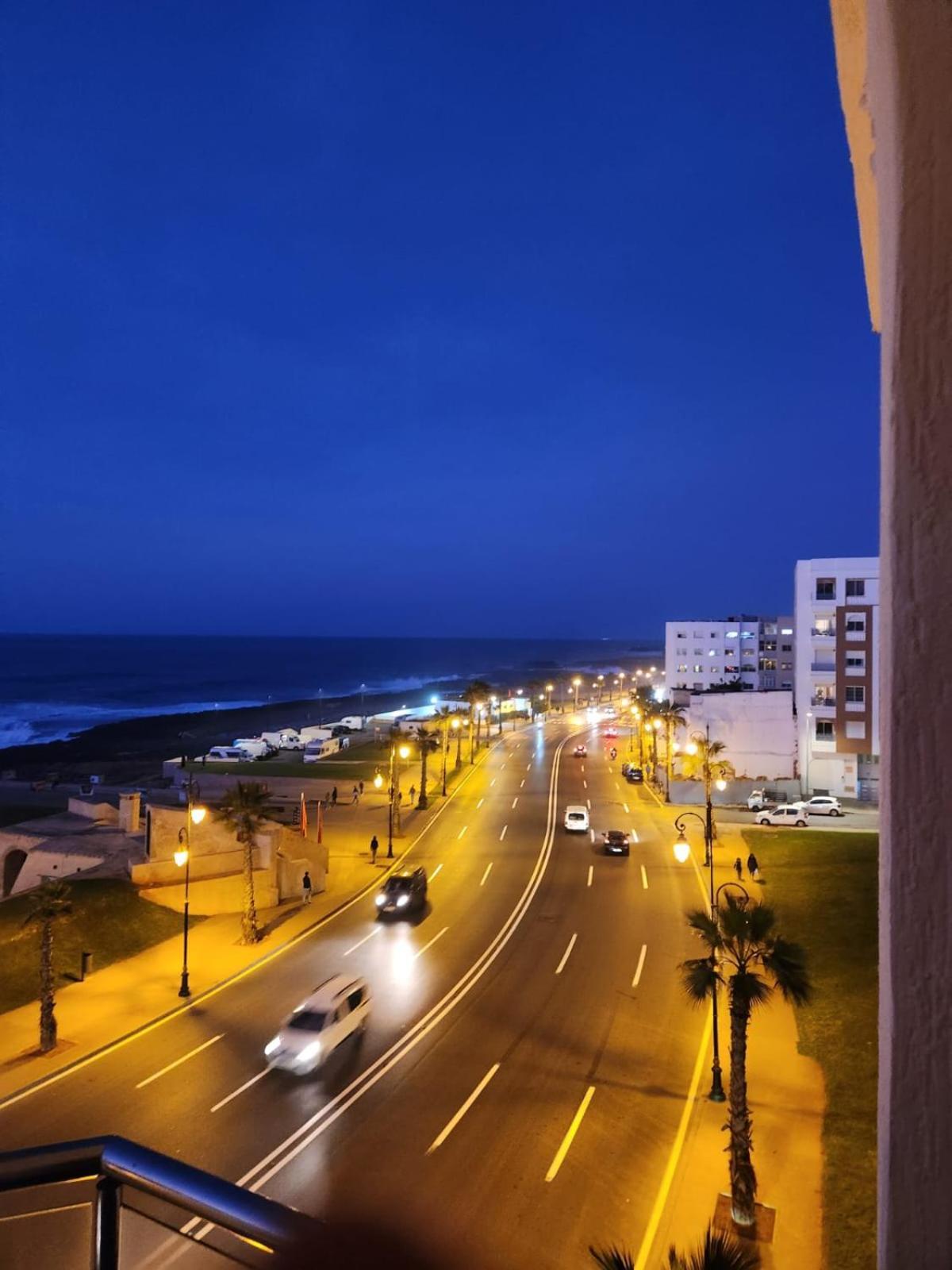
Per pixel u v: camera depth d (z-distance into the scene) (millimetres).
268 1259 1771
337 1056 19672
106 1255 1899
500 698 122750
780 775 56562
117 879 31016
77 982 24484
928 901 1092
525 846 41094
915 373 1148
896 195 1182
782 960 14867
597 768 66250
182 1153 15797
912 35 1175
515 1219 13898
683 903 31688
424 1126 16703
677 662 97812
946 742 1086
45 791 59875
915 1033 1090
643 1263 12922
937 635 1103
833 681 53656
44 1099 17859
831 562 54000
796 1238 13523
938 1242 1060
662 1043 20297
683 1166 15375
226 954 26938
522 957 26234
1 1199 1968
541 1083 18391
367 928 29531
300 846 34906
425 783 53969
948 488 1108
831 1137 16141
